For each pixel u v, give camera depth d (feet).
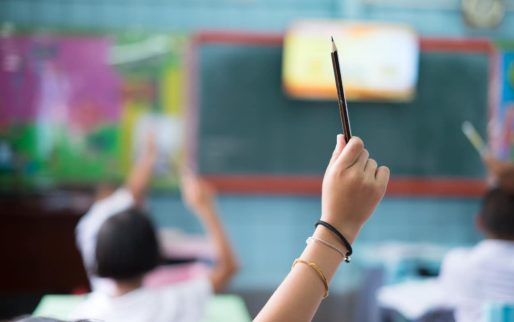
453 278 7.37
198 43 15.46
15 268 13.56
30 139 15.11
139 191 12.64
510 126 16.08
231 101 15.57
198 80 15.48
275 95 15.67
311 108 15.76
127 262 4.94
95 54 15.23
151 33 15.31
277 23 15.66
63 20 15.26
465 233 16.16
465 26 16.03
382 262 13.55
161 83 15.39
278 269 15.81
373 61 15.47
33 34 15.08
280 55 15.65
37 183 15.10
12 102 15.06
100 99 15.25
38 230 13.58
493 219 7.06
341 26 15.47
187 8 15.49
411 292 9.17
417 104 15.92
